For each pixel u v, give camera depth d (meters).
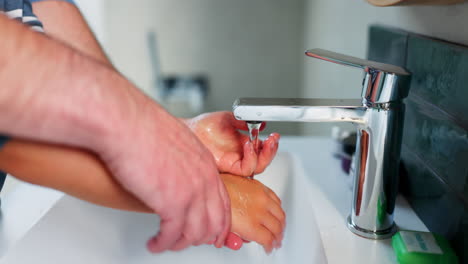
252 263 0.64
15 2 0.55
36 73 0.26
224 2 2.52
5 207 0.67
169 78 2.59
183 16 2.54
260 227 0.52
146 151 0.31
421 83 0.59
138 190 0.32
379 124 0.50
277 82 2.64
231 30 2.56
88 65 0.29
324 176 0.72
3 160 0.33
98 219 0.65
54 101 0.27
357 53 0.95
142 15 2.54
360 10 0.92
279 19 2.53
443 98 0.53
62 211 0.62
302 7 2.51
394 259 0.51
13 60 0.26
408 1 0.51
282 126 2.49
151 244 0.35
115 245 0.64
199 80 2.60
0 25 0.26
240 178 0.57
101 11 2.35
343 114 0.49
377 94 0.48
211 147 0.59
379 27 0.75
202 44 2.59
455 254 0.48
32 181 0.35
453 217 0.51
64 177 0.35
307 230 0.62
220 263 0.64
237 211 0.52
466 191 0.48
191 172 0.34
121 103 0.30
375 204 0.54
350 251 0.53
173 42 2.59
